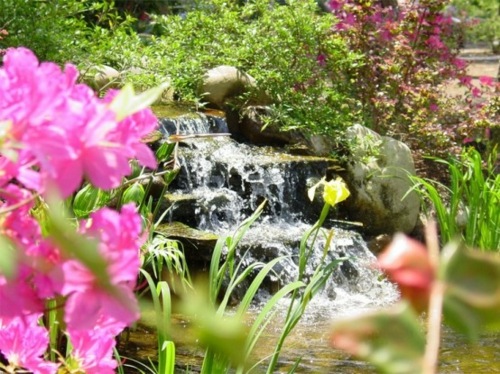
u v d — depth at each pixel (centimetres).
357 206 867
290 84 910
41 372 149
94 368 149
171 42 945
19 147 97
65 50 800
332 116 895
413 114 974
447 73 1021
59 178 100
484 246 754
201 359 510
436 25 992
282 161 830
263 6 945
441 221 759
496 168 996
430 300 57
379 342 59
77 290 101
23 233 113
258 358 538
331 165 870
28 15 790
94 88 786
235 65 924
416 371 57
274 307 673
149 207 426
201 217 752
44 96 97
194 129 836
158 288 317
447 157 953
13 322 149
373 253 831
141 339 542
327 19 927
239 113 903
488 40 2509
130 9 1298
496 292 57
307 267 729
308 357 545
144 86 841
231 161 816
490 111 993
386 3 1203
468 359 542
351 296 729
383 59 966
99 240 103
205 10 998
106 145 103
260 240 727
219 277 332
